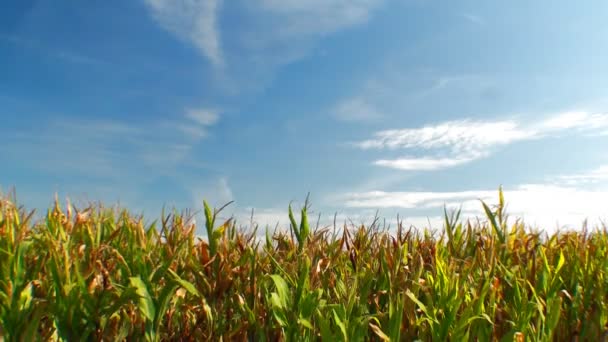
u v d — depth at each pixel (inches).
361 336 119.8
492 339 132.5
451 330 129.2
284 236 162.7
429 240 171.3
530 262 159.6
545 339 133.2
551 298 142.0
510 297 146.3
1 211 140.6
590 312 145.2
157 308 120.3
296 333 123.2
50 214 148.9
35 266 126.1
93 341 117.0
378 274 146.3
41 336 113.7
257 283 138.6
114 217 161.0
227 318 135.0
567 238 184.7
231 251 144.2
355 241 169.9
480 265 154.3
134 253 134.9
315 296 125.1
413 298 125.3
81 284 114.9
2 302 111.0
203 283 135.1
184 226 143.4
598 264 161.5
